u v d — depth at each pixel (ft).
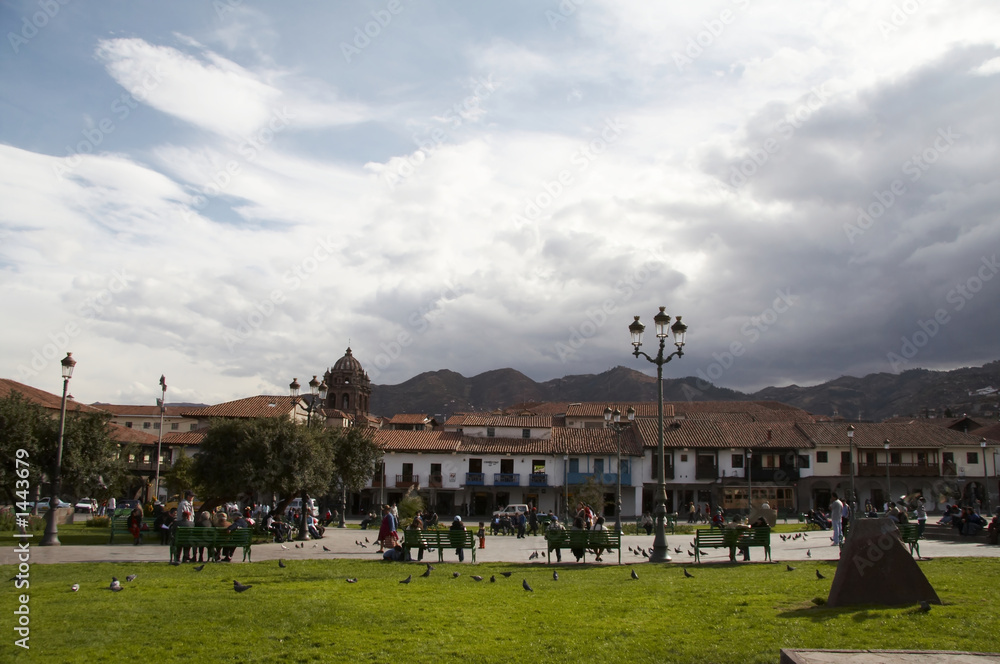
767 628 34.06
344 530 127.95
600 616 38.24
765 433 213.46
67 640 32.71
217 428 107.14
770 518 134.51
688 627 35.17
